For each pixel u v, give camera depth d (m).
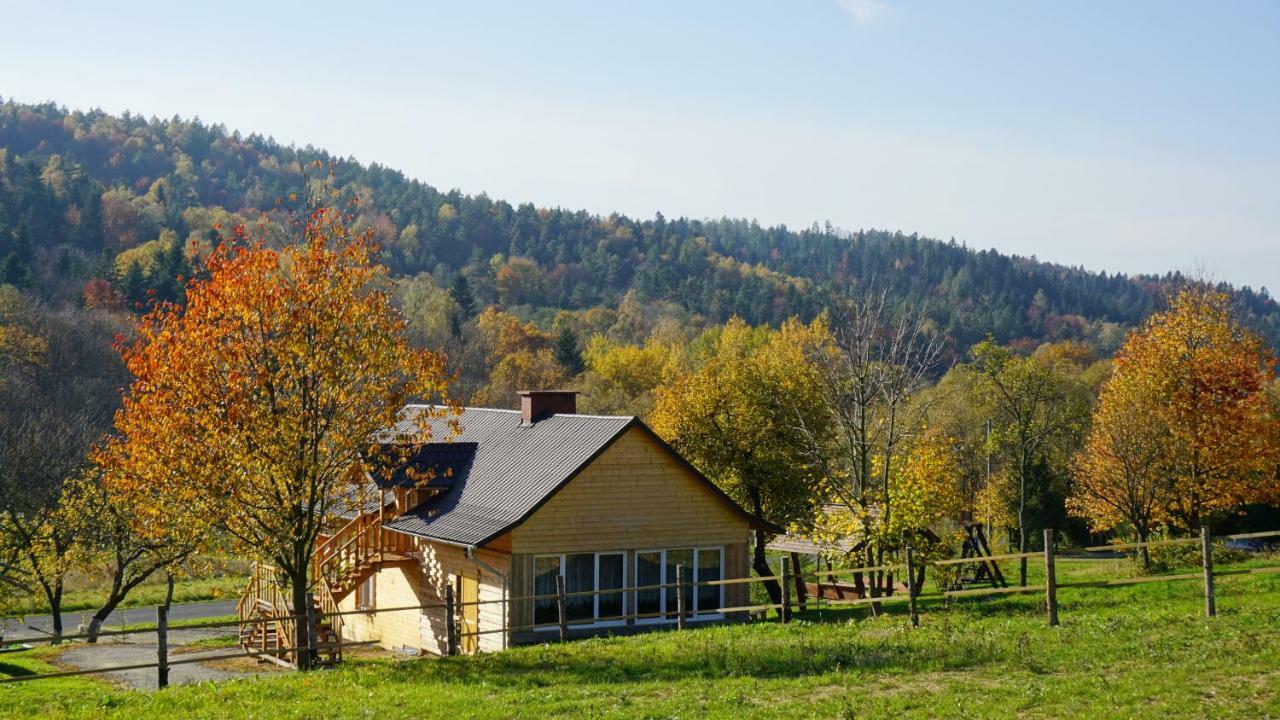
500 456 34.44
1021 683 16.64
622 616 25.83
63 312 78.31
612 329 150.75
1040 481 59.59
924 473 33.56
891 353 30.66
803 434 38.34
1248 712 14.08
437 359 25.33
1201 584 28.28
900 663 18.84
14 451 48.09
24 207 133.88
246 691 19.48
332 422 24.38
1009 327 176.38
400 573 35.56
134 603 48.66
